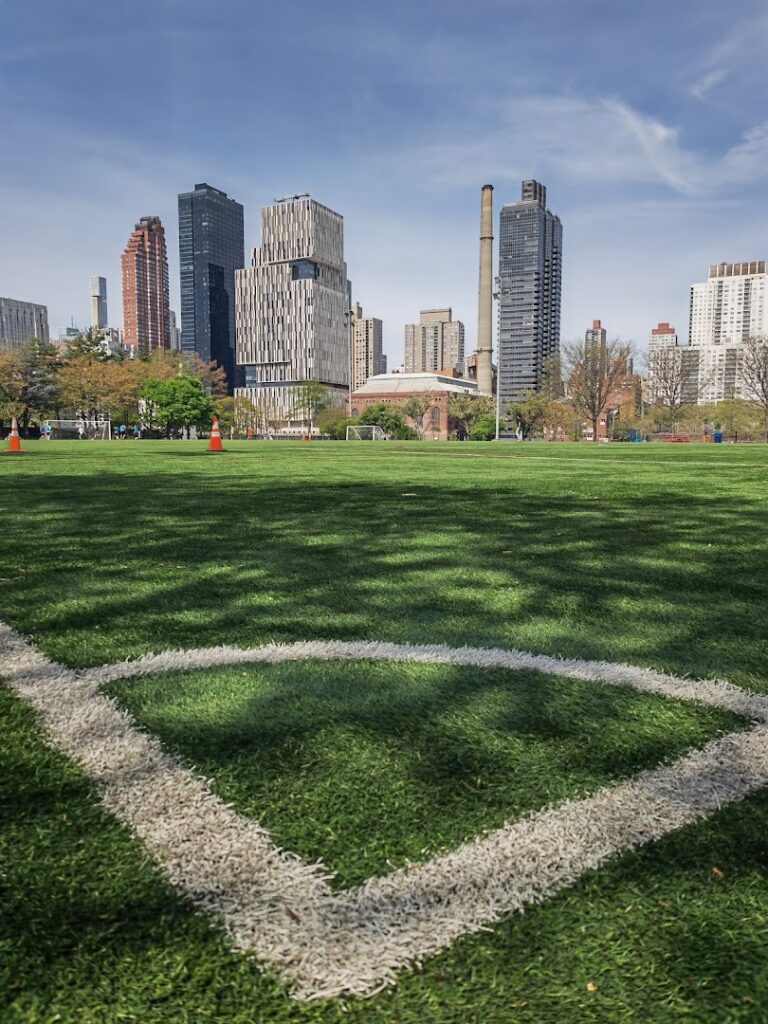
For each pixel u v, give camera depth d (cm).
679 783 135
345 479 943
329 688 185
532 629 240
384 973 88
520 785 134
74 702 176
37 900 101
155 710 171
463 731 159
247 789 133
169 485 834
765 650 218
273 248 14450
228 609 266
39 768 141
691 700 178
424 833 118
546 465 1355
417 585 307
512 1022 81
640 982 87
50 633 235
